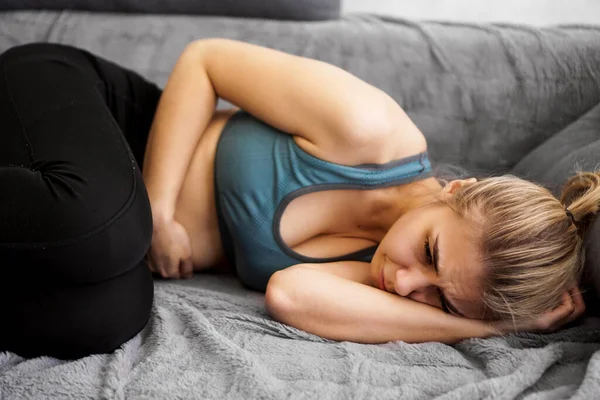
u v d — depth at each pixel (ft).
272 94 2.87
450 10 5.14
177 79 3.04
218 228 3.12
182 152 2.97
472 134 3.97
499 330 2.71
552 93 3.95
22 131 2.53
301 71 2.85
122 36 3.99
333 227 3.04
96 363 2.36
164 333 2.52
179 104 2.99
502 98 3.95
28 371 2.28
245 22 4.10
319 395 2.19
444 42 4.05
